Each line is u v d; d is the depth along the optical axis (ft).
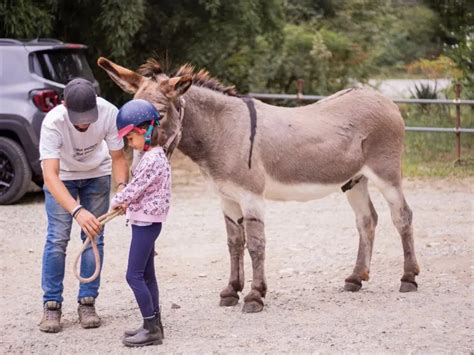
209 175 21.09
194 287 24.08
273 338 18.86
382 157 22.91
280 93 59.72
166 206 18.25
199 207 35.91
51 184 18.67
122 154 20.03
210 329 19.75
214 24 48.96
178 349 18.31
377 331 19.15
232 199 21.29
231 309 21.49
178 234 31.07
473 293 22.47
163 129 19.20
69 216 20.01
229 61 55.42
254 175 20.85
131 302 22.58
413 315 20.42
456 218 32.94
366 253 23.36
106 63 19.57
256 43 55.47
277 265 26.53
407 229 22.99
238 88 56.44
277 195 21.86
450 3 56.24
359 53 62.54
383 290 23.12
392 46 77.66
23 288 24.27
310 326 19.70
